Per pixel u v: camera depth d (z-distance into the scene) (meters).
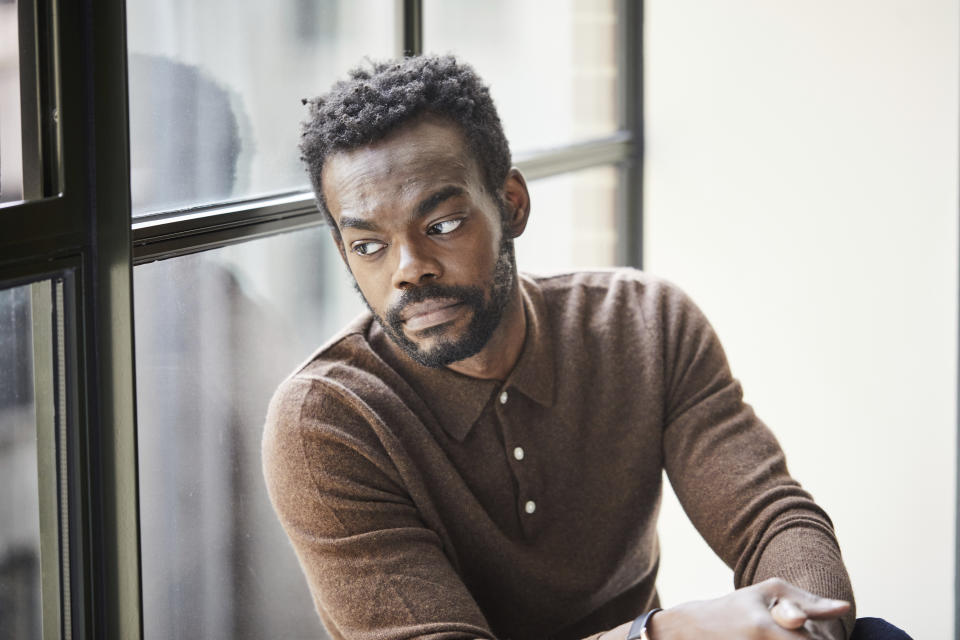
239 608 1.58
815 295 2.51
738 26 2.52
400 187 1.29
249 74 1.52
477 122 1.36
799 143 2.48
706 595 2.71
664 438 1.56
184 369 1.45
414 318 1.34
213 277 1.49
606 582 1.55
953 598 2.41
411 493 1.40
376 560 1.33
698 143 2.60
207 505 1.51
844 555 2.53
